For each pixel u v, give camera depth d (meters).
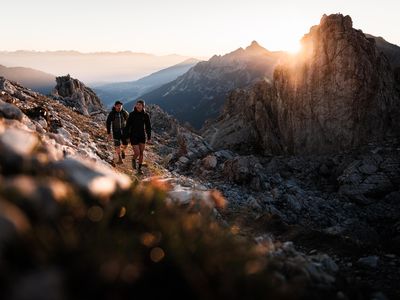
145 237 4.50
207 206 7.39
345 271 8.59
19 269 3.14
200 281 4.12
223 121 59.91
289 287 4.67
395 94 37.34
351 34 37.38
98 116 49.94
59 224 3.87
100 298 3.49
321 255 8.05
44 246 3.45
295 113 39.44
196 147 33.66
